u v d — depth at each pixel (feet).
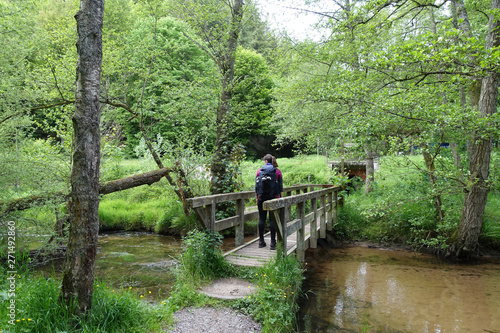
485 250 25.95
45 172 17.69
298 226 19.25
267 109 79.46
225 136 30.48
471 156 24.44
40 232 17.85
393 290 18.79
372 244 29.40
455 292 18.53
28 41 19.92
